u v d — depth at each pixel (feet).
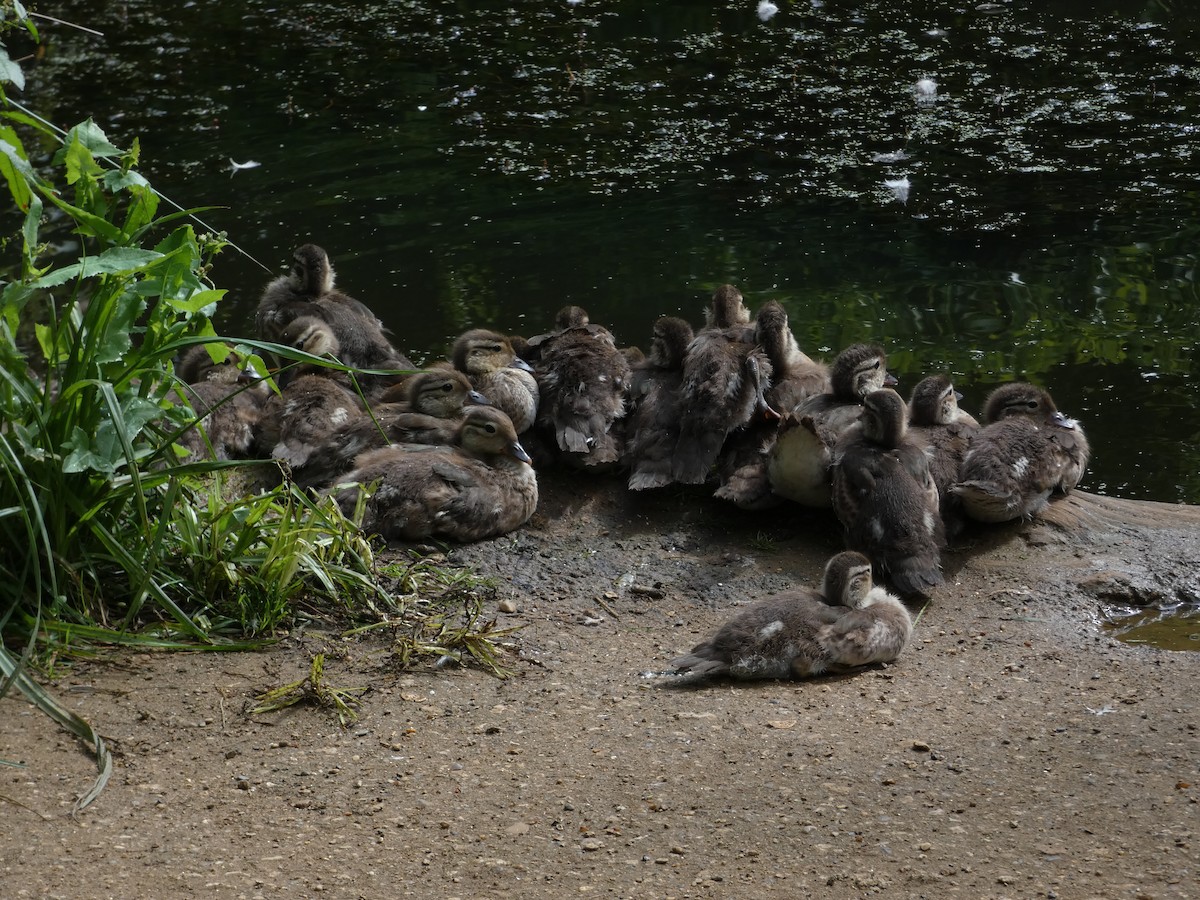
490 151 59.21
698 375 31.60
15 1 26.68
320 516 25.91
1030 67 67.00
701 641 25.41
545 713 22.89
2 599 23.59
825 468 29.78
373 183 56.13
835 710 23.11
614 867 18.28
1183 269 48.08
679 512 31.22
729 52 69.82
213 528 25.43
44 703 20.84
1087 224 51.80
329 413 31.71
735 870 18.16
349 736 21.77
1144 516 31.65
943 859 18.26
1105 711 22.81
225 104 64.80
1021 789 20.07
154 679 22.86
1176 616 27.89
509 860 18.45
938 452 31.01
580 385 32.22
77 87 67.05
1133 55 68.13
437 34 74.02
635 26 74.18
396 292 46.83
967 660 25.49
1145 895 17.22
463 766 20.99
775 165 57.31
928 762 21.01
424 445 30.25
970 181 55.62
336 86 66.95
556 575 28.48
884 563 27.94
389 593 26.48
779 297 46.44
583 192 55.26
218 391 32.04
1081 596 28.25
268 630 24.72
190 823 19.11
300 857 18.42
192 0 81.61
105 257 23.68
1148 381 40.83
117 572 24.82
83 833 18.63
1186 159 57.06
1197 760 20.74
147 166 57.52
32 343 44.01
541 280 47.88
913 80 65.72
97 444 23.48
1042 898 17.31
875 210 53.21
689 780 20.57
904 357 42.39
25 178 24.62
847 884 17.76
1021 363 42.04
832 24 73.36
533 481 30.32
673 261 49.32
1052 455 30.91
